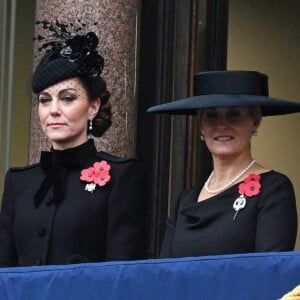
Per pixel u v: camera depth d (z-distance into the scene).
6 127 29.08
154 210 28.94
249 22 34.19
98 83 17.52
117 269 14.31
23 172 17.67
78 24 24.34
